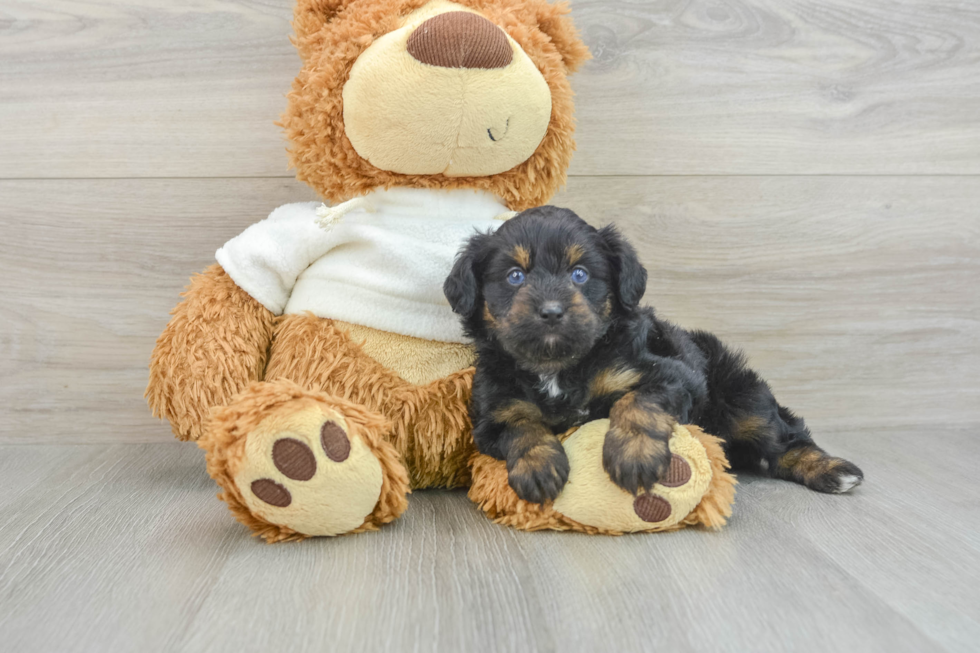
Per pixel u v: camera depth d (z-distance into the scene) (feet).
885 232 2.91
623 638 1.59
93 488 2.36
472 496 2.17
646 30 2.77
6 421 2.79
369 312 2.27
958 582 1.80
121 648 1.57
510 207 2.43
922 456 2.68
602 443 2.00
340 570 1.82
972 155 2.91
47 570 1.84
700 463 1.99
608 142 2.81
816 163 2.87
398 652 1.55
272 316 2.38
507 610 1.67
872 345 2.96
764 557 1.90
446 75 2.08
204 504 2.23
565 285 2.00
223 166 2.74
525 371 2.11
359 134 2.18
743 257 2.89
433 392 2.27
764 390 2.45
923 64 2.86
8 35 2.65
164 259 2.76
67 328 2.77
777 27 2.81
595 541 1.98
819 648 1.57
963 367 2.99
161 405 2.33
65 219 2.72
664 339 2.29
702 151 2.84
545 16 2.35
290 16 2.70
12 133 2.68
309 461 1.86
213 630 1.61
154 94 2.70
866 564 1.87
